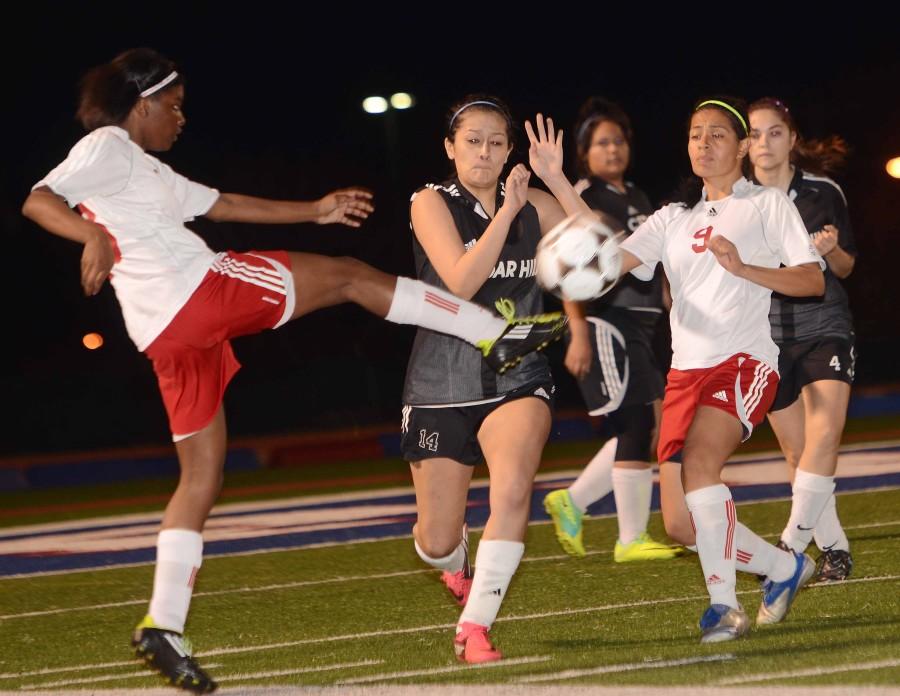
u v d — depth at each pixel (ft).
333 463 185.37
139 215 47.11
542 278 52.06
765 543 54.24
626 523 76.07
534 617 61.00
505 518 51.06
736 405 52.95
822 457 62.28
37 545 107.76
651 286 76.18
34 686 52.03
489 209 54.29
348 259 49.55
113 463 195.31
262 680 49.47
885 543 76.59
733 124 54.85
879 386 233.96
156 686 49.75
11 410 221.66
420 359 54.34
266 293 47.32
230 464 191.42
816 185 66.49
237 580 80.74
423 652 53.83
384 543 93.35
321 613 67.31
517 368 53.06
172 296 46.52
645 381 75.36
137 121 49.62
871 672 42.80
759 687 41.24
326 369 233.14
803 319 64.75
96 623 69.21
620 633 55.31
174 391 47.32
